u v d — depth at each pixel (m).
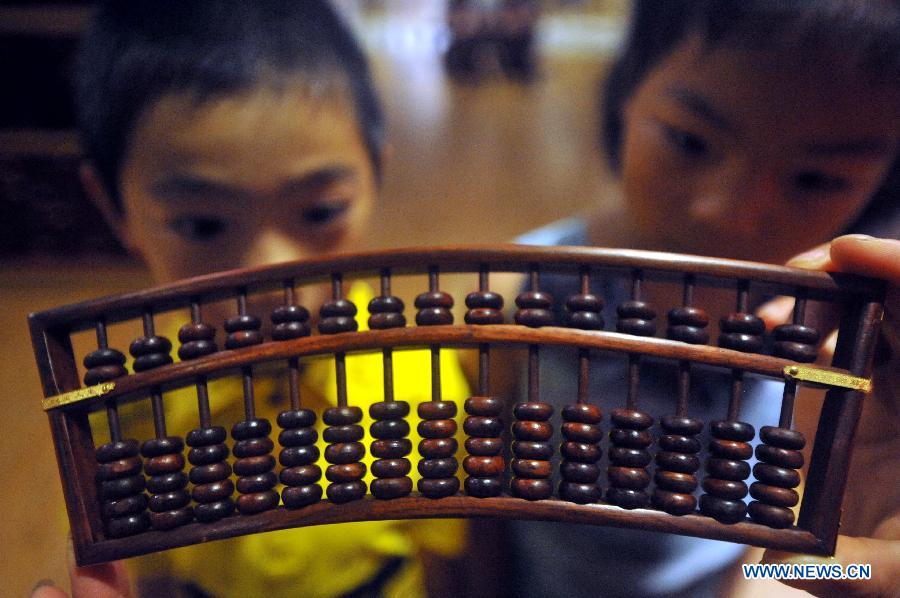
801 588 0.30
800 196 0.37
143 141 0.37
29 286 0.44
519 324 0.30
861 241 0.29
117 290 0.44
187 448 0.38
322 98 0.37
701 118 0.37
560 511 0.30
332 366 0.40
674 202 0.38
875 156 0.36
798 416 0.37
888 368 0.32
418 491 0.31
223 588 0.40
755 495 0.30
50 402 0.29
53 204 0.44
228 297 0.31
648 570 0.44
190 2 0.36
